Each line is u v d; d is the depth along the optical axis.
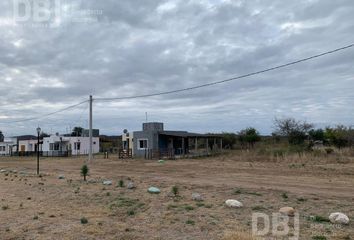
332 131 39.16
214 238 7.20
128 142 44.38
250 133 50.19
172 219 8.82
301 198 11.55
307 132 42.25
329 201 11.02
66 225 8.44
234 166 25.09
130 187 14.43
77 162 35.28
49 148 56.28
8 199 12.12
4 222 8.83
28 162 37.56
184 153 39.34
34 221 8.88
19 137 68.56
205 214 9.28
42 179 18.55
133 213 9.57
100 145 65.44
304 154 28.11
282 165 24.16
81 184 15.85
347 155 28.47
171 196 12.14
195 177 18.81
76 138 55.66
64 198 12.13
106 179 18.06
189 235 7.46
